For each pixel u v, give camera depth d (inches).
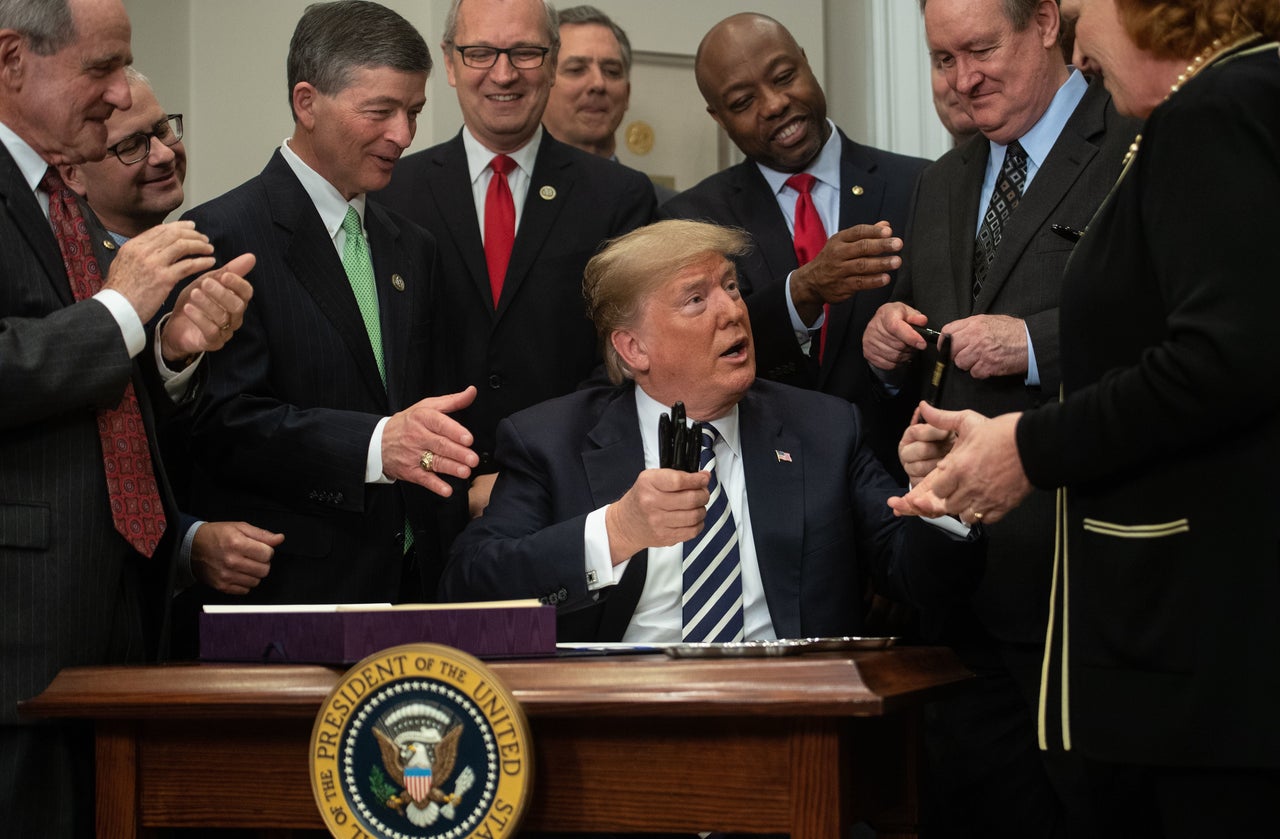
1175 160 66.1
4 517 82.2
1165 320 68.8
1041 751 109.4
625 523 91.6
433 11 190.9
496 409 130.4
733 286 103.7
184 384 97.3
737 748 68.9
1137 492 68.2
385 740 69.9
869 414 130.1
